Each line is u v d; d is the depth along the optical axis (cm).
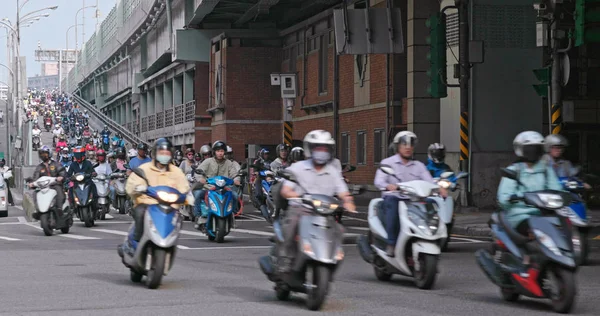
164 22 6750
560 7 2417
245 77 5369
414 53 3459
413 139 1378
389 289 1329
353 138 4294
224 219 2136
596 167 3288
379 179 1371
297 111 5131
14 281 1412
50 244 2145
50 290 1302
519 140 1167
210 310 1117
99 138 8294
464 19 2955
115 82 10956
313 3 4706
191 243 2131
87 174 2706
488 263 1218
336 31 3572
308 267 1120
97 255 1862
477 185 3123
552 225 1098
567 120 2427
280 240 1148
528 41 3139
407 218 1316
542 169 1175
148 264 1316
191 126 6162
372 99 4062
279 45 5400
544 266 1105
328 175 1159
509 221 1167
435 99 3456
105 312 1097
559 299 1104
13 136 7581
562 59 2456
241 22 5450
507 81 3139
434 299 1227
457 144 3253
